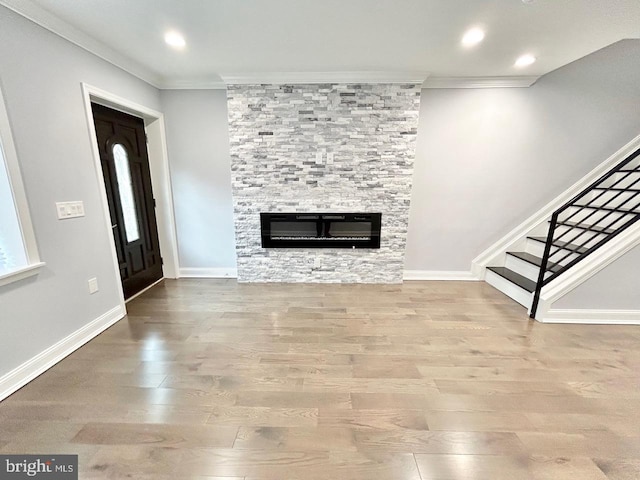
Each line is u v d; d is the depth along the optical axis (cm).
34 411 162
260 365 205
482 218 365
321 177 339
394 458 137
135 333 247
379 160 334
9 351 176
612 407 168
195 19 202
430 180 355
